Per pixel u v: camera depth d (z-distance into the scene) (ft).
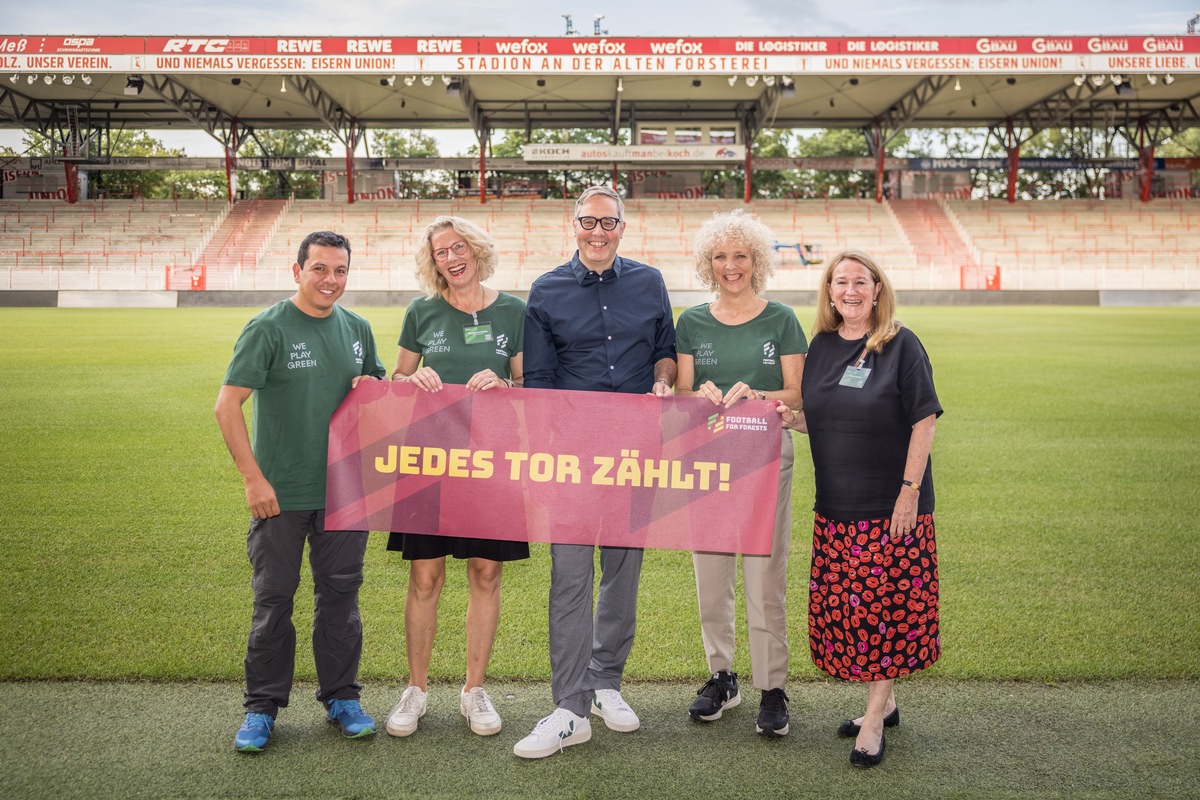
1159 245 123.24
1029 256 119.55
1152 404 34.40
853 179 175.73
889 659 9.86
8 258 113.80
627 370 11.25
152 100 120.47
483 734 10.36
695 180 135.44
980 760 9.82
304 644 13.01
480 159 127.24
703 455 10.94
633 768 9.69
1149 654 12.47
